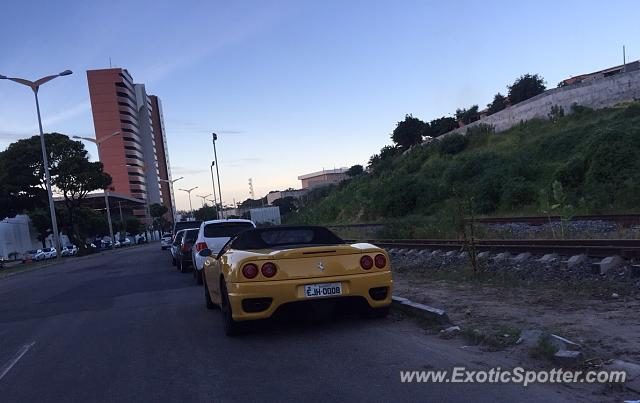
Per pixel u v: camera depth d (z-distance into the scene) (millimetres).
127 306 11625
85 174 52406
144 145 157250
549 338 5898
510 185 32188
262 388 5387
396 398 4871
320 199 74625
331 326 7848
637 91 39344
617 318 6867
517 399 4676
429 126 72875
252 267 7043
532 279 10414
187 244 18625
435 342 6668
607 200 24141
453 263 13664
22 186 49250
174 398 5289
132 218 109125
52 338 8719
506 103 66938
